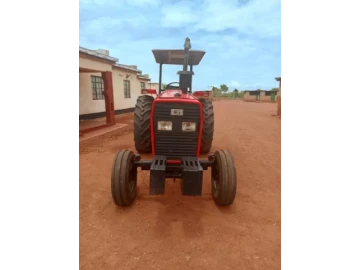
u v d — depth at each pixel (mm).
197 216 2963
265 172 4574
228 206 3236
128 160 2975
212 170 3383
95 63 9938
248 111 18391
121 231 2637
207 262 2203
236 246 2434
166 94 3855
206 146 5109
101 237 2529
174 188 3725
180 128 3193
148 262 2186
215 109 19875
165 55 5414
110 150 5762
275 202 3391
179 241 2488
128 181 2986
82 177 4109
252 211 3131
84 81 10500
